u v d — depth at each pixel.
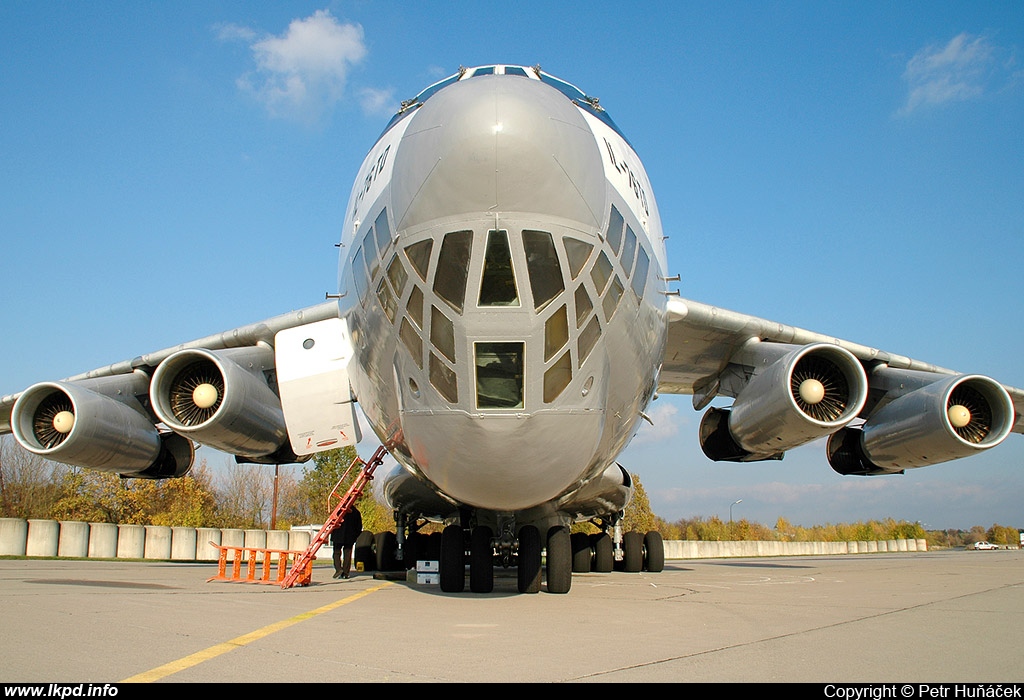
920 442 10.58
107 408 10.83
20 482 38.16
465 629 5.50
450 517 12.85
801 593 9.15
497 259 6.19
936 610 7.10
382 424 8.44
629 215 7.28
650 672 3.93
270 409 10.78
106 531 22.80
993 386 10.27
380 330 7.15
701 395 13.73
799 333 11.55
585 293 6.50
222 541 26.30
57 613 6.11
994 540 113.94
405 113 8.77
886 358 11.55
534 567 8.55
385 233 6.82
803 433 10.02
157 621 5.73
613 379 7.38
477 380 6.46
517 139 5.89
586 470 8.20
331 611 6.62
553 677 3.80
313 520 45.38
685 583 11.02
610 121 8.86
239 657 4.27
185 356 10.24
